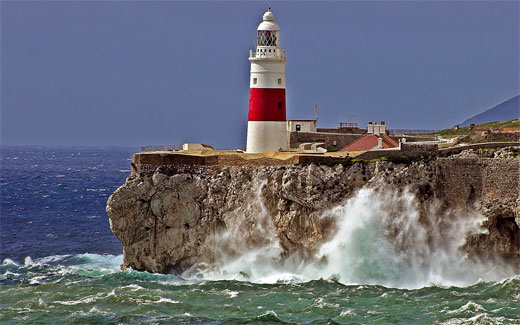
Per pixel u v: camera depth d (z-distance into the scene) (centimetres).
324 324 19062
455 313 19500
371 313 19862
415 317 19412
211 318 19812
